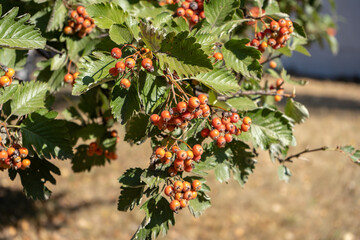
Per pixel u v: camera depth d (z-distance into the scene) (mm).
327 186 2551
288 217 2223
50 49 759
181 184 654
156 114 646
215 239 2053
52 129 699
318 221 2197
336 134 3408
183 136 687
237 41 697
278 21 734
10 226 1950
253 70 696
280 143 751
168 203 678
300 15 1432
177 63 628
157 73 638
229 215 2248
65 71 783
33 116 699
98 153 848
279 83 816
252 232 2117
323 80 6910
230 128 684
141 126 729
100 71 640
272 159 760
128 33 661
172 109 633
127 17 688
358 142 3244
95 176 2590
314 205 2348
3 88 688
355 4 7199
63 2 740
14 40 653
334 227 2135
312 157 2941
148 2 771
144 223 655
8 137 687
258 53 692
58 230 2031
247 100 746
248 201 2381
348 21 7227
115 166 2713
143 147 2992
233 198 2406
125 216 2236
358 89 6168
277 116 741
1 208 2053
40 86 726
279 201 2396
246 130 704
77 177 2551
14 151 667
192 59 621
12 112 702
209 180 2562
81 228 2086
